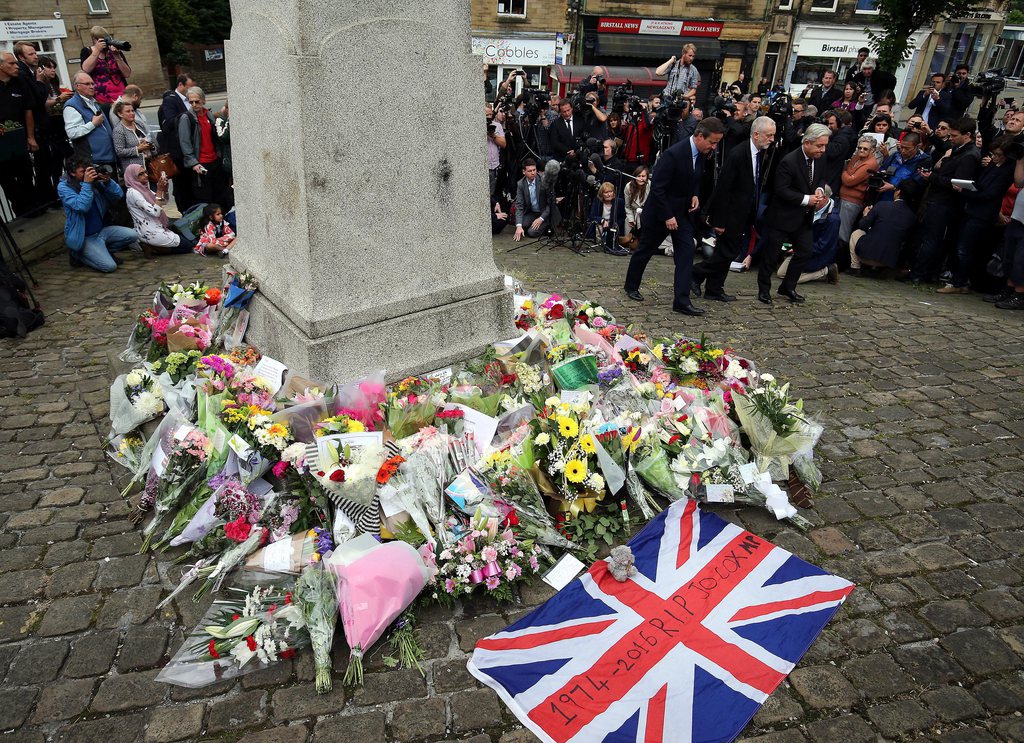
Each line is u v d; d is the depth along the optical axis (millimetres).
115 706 2396
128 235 7379
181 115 8195
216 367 3695
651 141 9398
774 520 3484
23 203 7477
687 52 11164
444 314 3961
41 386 4535
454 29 3545
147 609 2797
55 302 6027
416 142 3572
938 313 6406
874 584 3053
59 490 3502
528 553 3062
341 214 3406
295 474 3146
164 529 3193
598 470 3352
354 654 2529
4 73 7043
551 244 8461
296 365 3686
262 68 3361
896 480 3801
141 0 26250
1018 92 24750
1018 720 2428
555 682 2531
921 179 7254
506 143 8852
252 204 3938
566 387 3945
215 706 2412
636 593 2959
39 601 2818
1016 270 6453
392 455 3150
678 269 6039
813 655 2684
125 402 3611
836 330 5914
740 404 3793
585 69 20391
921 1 13336
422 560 2836
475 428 3541
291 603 2688
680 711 2428
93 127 7621
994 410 4574
